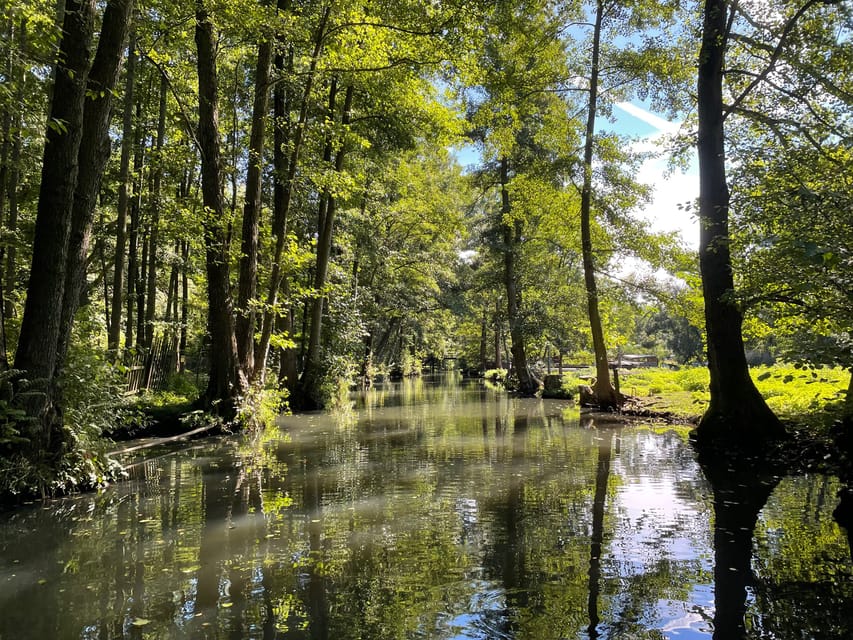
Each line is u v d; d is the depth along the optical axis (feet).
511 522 16.25
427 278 111.55
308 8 39.55
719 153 29.04
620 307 56.70
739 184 25.59
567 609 10.53
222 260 37.24
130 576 12.45
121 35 21.81
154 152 42.37
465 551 13.87
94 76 21.58
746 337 33.88
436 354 203.82
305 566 12.96
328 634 9.62
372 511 17.62
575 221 57.57
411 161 85.61
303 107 43.68
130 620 10.31
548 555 13.47
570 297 68.49
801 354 19.69
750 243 23.76
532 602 10.86
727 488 20.03
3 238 37.99
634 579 11.89
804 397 37.50
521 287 83.76
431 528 15.79
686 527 15.43
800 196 19.12
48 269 20.07
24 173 39.37
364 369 102.53
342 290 58.49
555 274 74.49
